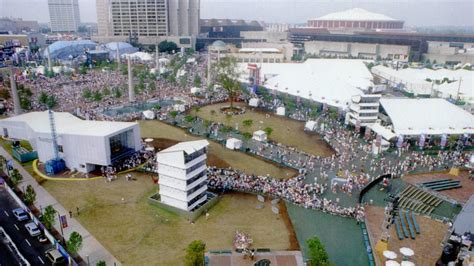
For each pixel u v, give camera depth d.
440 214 85.31
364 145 124.81
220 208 83.19
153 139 126.88
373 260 66.69
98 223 75.56
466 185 99.19
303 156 114.56
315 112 159.12
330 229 77.06
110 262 63.34
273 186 92.31
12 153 112.25
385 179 98.38
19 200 81.75
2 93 178.75
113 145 106.94
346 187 94.62
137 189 91.19
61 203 83.31
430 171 107.25
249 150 118.81
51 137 101.88
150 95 190.50
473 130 128.38
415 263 65.62
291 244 70.06
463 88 190.75
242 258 65.31
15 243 67.69
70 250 61.44
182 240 70.56
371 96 132.62
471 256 61.75
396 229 76.75
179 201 79.12
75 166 101.25
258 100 176.62
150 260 64.19
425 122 129.88
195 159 78.69
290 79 192.25
